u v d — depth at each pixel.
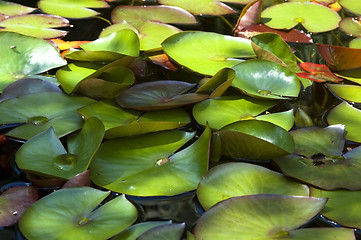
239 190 1.44
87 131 1.53
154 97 1.65
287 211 1.39
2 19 1.96
